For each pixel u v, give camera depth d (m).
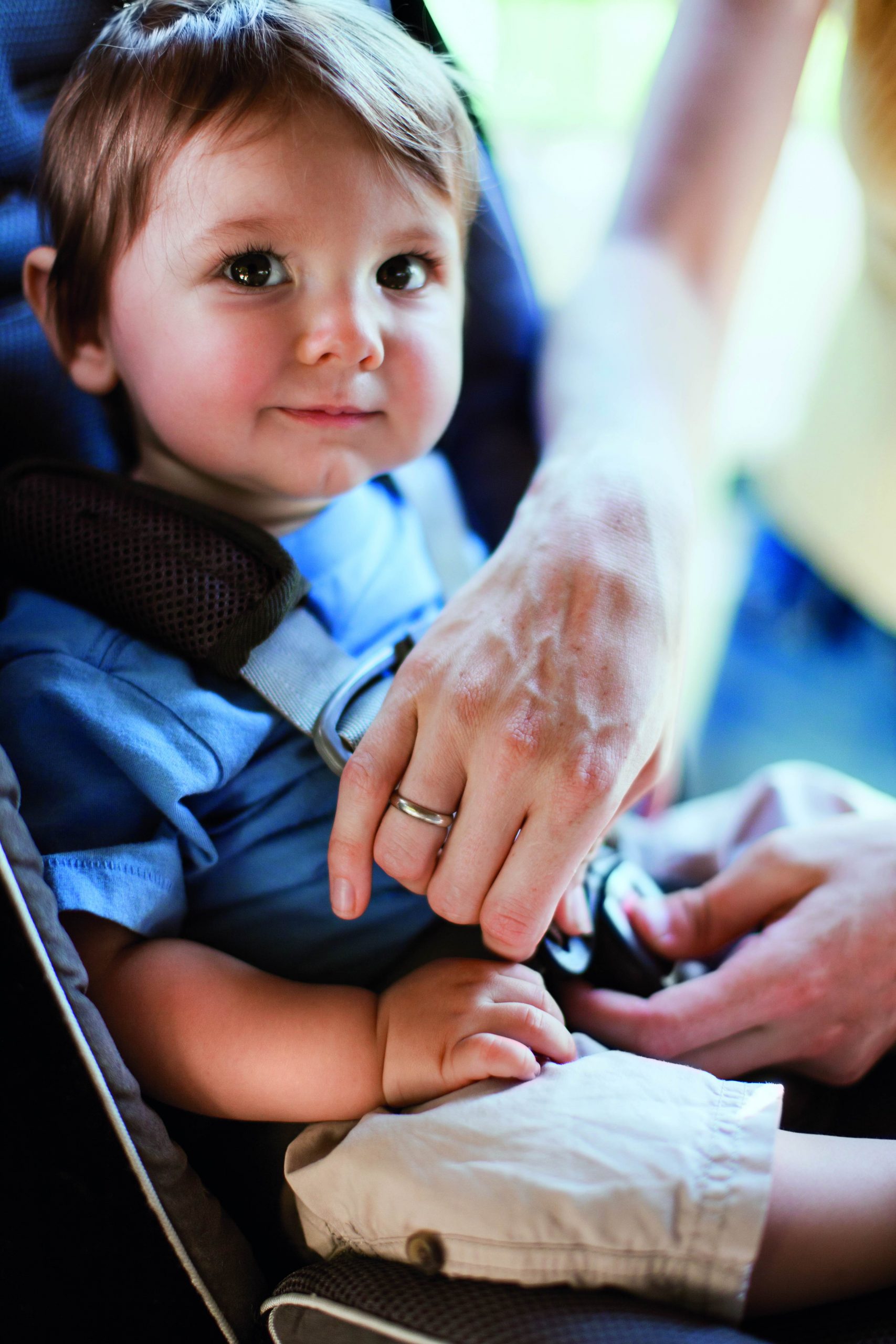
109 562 0.65
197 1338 0.54
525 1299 0.50
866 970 0.66
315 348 0.63
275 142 0.62
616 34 2.50
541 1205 0.51
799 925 0.68
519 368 1.00
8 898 0.46
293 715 0.66
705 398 0.91
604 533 0.68
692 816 1.03
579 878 0.71
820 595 1.54
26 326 0.79
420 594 0.82
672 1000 0.67
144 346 0.67
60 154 0.70
